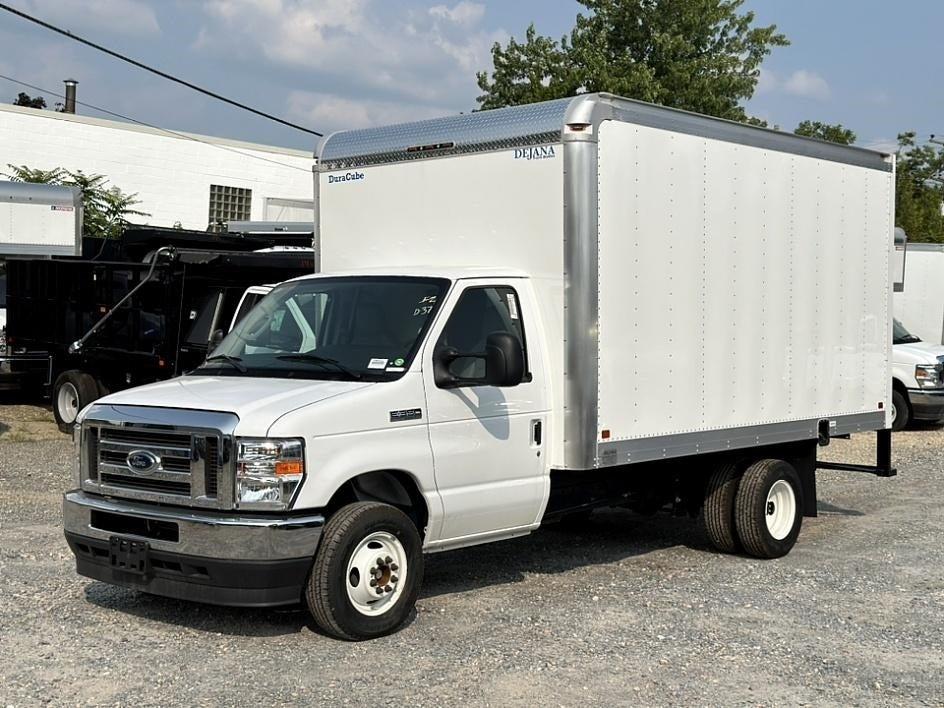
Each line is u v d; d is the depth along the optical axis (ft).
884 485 44.27
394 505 22.79
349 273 26.05
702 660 21.26
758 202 29.84
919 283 75.87
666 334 27.09
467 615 24.04
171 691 18.98
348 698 18.79
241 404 21.44
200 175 109.29
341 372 23.21
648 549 31.65
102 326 49.26
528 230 25.55
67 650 21.07
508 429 24.49
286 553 20.81
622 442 26.00
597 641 22.31
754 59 104.94
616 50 102.63
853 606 25.52
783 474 30.83
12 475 39.86
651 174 26.55
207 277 46.34
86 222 93.45
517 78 101.96
